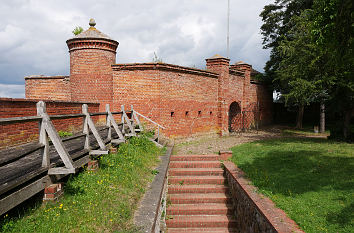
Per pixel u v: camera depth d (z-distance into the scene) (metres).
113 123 7.62
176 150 11.64
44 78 16.39
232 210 7.88
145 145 9.44
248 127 20.53
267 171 7.71
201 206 8.12
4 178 3.77
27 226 3.35
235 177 7.61
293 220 4.69
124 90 12.70
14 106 6.82
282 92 22.86
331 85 12.08
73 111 10.27
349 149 9.54
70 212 3.89
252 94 21.20
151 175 6.99
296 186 6.22
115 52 13.66
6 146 6.47
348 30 5.88
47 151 4.21
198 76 14.81
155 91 12.45
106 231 3.73
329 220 4.54
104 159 6.37
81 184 4.77
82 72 13.03
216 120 16.50
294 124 25.58
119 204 4.59
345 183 5.97
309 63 12.14
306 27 12.00
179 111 13.58
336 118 23.38
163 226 6.70
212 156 10.31
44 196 4.04
